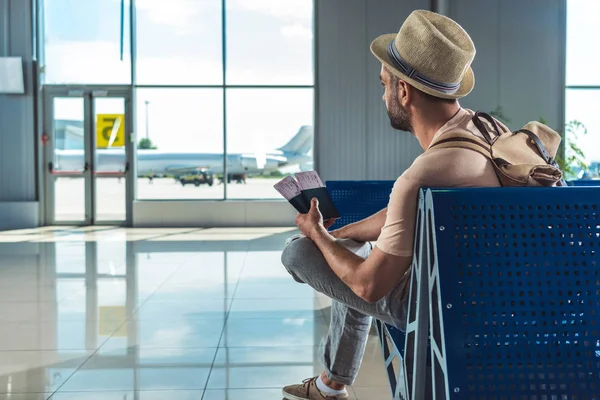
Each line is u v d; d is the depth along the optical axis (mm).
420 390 1396
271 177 10938
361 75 10508
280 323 3596
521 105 10453
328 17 10477
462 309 1242
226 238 8641
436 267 1256
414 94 1488
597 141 10508
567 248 1278
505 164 1411
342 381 2098
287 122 10922
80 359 2871
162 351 3004
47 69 10797
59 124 10758
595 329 1262
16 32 10539
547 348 1242
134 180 10812
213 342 3170
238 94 10906
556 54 10406
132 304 4172
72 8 10781
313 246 1672
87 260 6379
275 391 2400
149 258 6527
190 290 4684
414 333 1461
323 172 10602
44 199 10727
